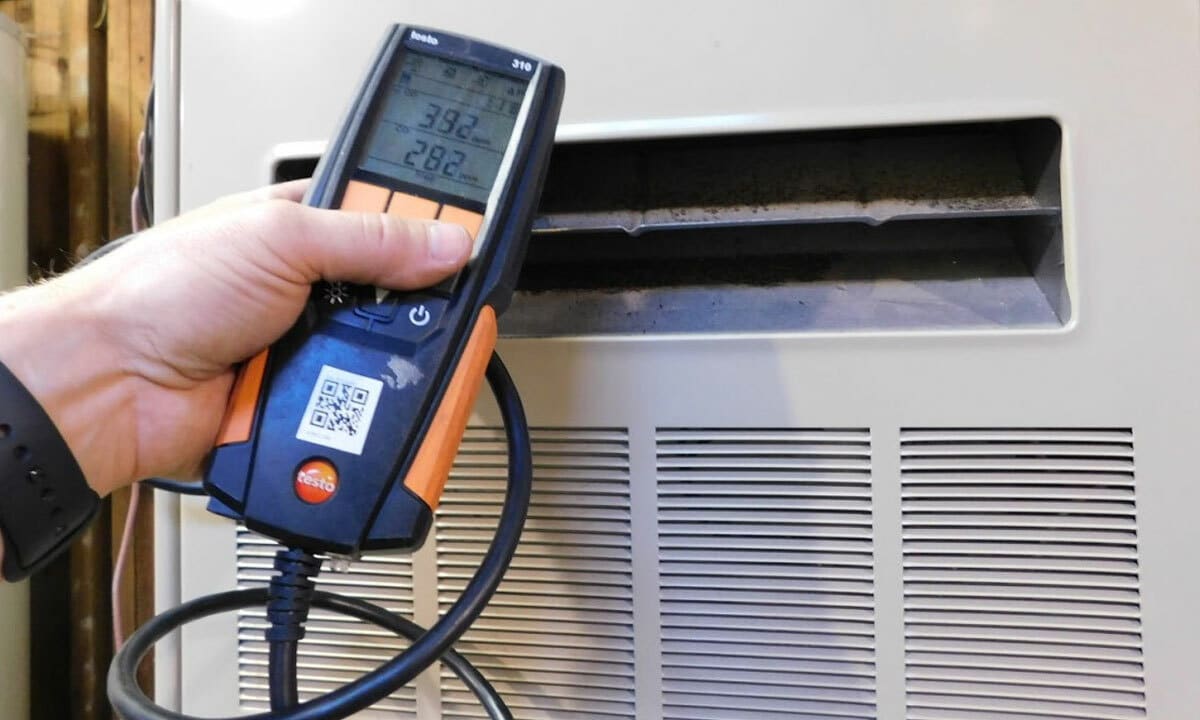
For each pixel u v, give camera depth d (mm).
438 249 355
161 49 521
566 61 479
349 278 360
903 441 450
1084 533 436
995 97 439
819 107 454
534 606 494
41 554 353
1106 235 428
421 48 405
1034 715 447
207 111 514
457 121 393
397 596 509
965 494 446
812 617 465
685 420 469
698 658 477
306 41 504
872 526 455
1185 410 423
